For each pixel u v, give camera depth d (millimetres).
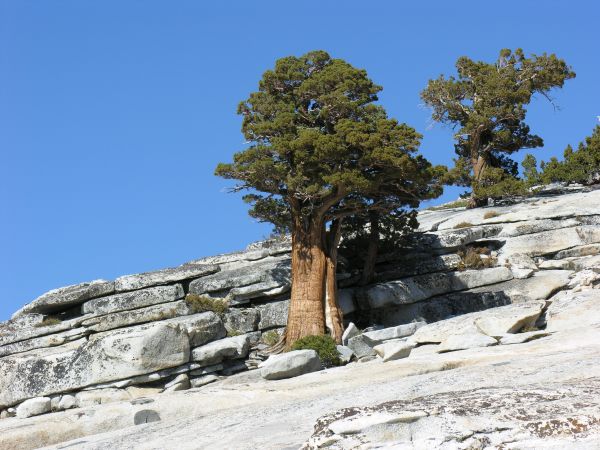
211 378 36969
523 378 20500
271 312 42875
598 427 14062
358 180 39156
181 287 43562
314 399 23312
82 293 43125
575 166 58469
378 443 14688
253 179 40344
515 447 14062
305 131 40156
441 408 15008
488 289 44562
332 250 42250
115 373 35875
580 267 44219
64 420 27641
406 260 47031
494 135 56719
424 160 42031
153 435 22656
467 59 58031
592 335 27062
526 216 48250
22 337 41031
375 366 28625
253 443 19188
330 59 44406
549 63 56125
